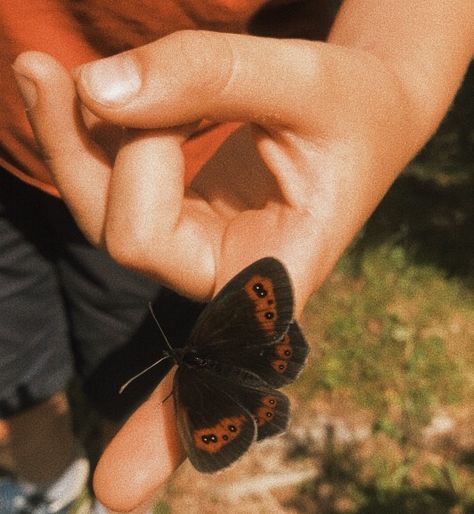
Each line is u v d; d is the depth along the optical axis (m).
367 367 0.45
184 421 0.18
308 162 0.19
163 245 0.18
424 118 0.22
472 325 0.47
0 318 0.33
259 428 0.18
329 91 0.19
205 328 0.19
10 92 0.24
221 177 0.20
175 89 0.17
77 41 0.23
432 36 0.22
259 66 0.18
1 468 0.39
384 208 0.54
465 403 0.43
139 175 0.18
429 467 0.41
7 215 0.31
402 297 0.48
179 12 0.22
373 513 0.39
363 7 0.23
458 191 0.56
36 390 0.35
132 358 0.33
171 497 0.40
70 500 0.40
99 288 0.32
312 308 0.47
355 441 0.42
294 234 0.19
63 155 0.19
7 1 0.22
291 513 0.40
